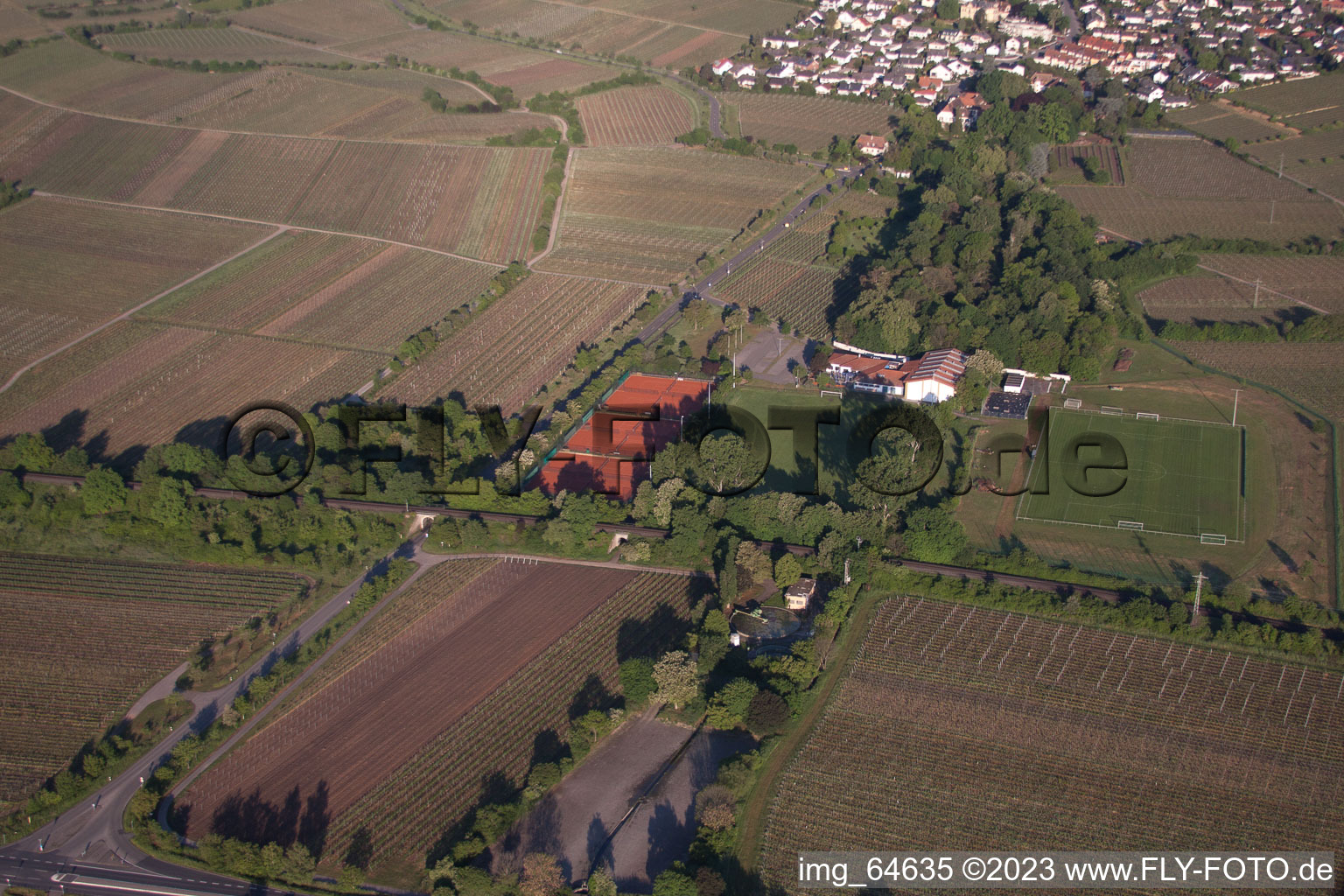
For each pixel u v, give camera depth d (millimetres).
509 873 168000
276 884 171250
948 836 175125
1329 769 185625
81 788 189250
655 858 173500
